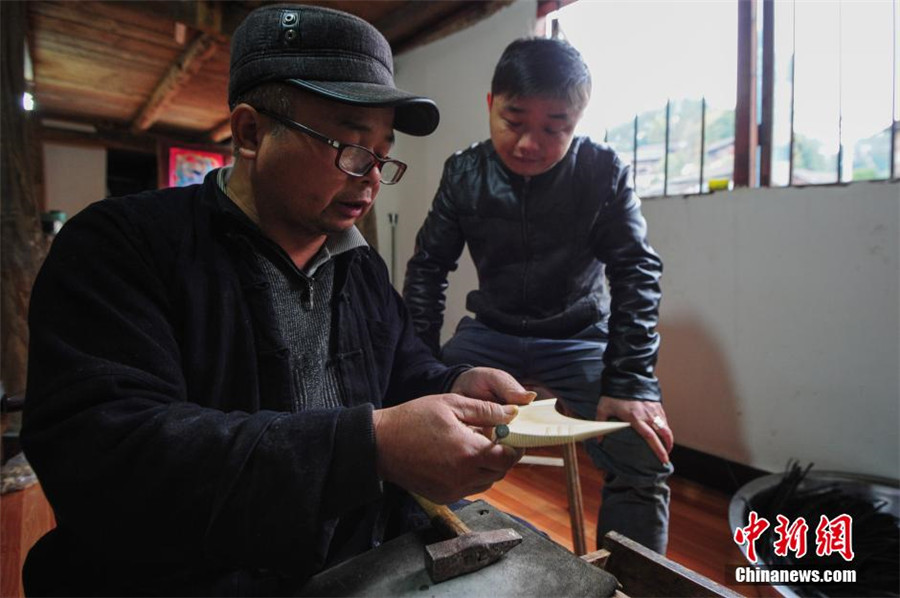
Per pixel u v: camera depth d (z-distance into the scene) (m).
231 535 0.50
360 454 0.51
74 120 5.69
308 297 0.76
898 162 1.64
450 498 0.56
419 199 3.37
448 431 0.53
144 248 0.62
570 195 1.41
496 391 0.82
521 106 1.21
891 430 1.67
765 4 1.88
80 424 0.50
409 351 0.95
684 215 2.10
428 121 0.73
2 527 1.61
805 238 1.80
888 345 1.66
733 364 2.00
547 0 2.57
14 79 2.37
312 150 0.63
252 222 0.68
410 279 1.61
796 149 1.86
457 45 3.03
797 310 1.83
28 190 2.41
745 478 1.97
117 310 0.57
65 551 0.62
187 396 0.62
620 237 1.38
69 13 3.12
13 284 2.35
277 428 0.52
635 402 1.22
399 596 0.53
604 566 0.72
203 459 0.49
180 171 6.02
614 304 1.36
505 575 0.57
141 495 0.49
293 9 0.63
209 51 3.42
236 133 0.68
